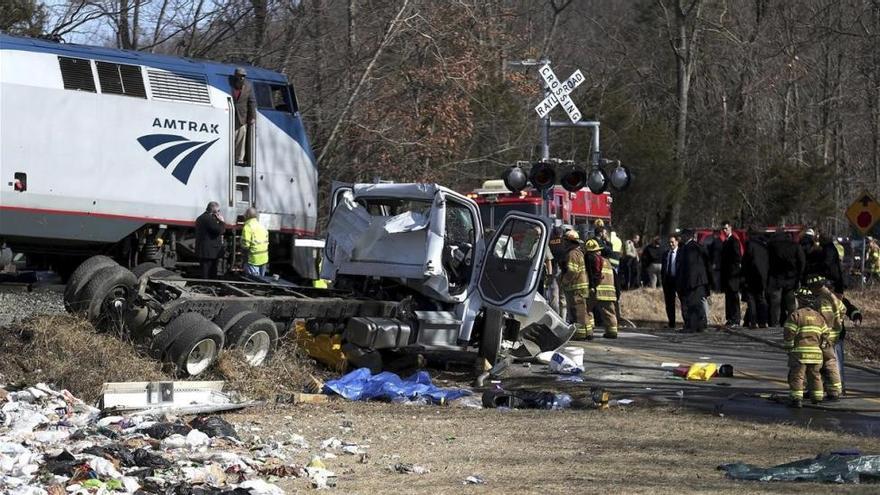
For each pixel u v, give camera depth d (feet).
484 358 59.52
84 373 45.73
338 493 31.07
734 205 188.65
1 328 48.70
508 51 131.54
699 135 194.59
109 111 67.05
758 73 194.59
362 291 61.87
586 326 76.48
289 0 103.24
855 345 82.23
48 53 65.05
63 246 67.92
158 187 69.00
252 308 53.47
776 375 61.57
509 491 31.22
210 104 71.61
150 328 50.60
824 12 157.17
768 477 33.30
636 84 196.54
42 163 64.39
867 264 130.93
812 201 185.68
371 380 52.16
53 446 34.88
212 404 45.24
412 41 106.11
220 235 67.97
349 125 103.55
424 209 61.21
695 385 57.36
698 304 85.15
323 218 105.19
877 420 47.62
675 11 184.75
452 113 109.50
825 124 204.23
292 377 52.39
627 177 79.30
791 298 83.66
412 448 38.86
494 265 59.72
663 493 30.86
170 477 31.19
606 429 43.47
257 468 33.68
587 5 217.97
